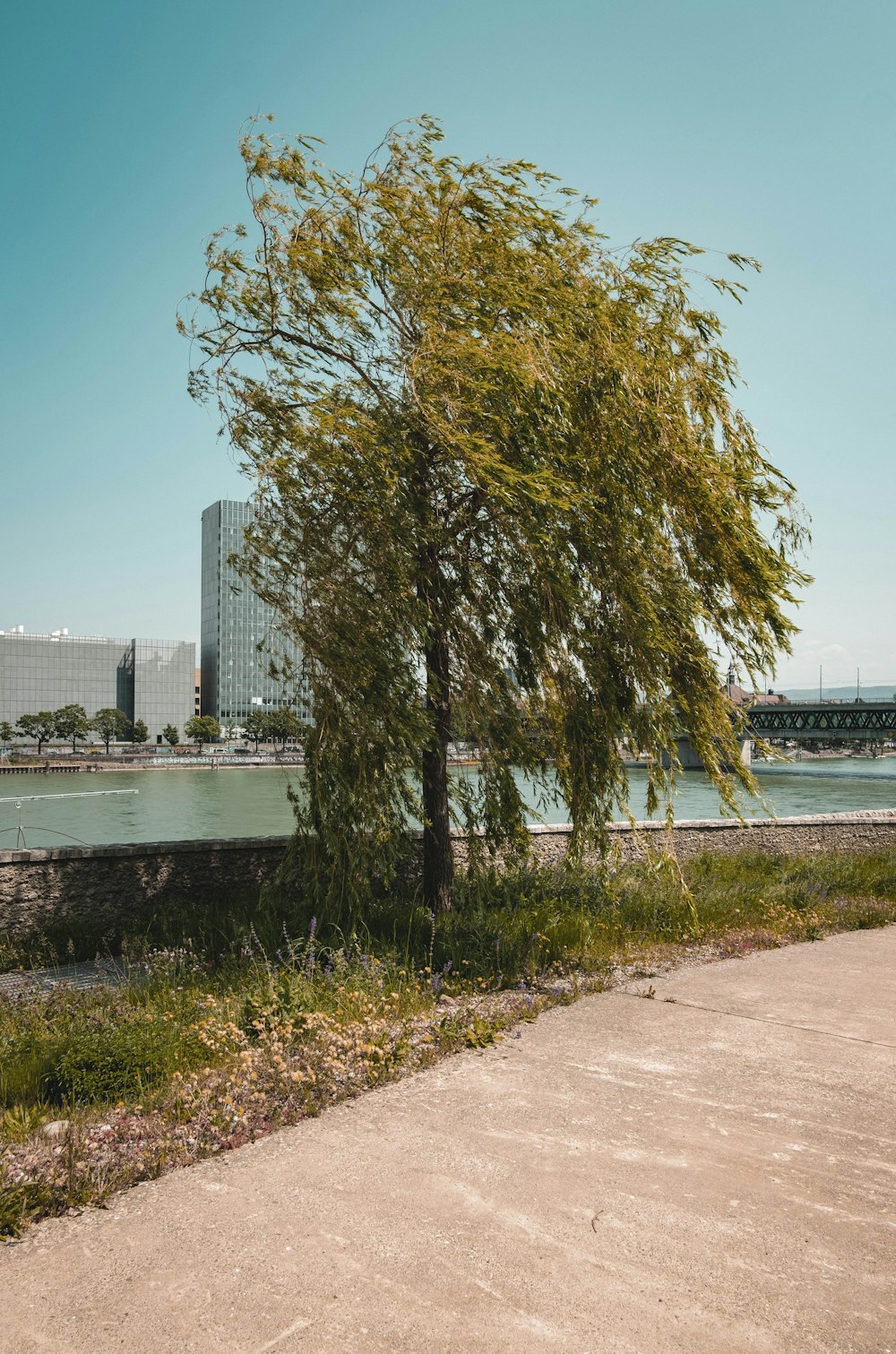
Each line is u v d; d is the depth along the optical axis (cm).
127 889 1002
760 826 1491
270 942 848
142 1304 302
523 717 965
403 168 886
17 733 17275
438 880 952
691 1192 383
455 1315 296
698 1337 285
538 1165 408
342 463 796
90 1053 527
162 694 19425
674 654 856
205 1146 430
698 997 713
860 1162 414
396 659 849
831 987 746
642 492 838
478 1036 591
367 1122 460
